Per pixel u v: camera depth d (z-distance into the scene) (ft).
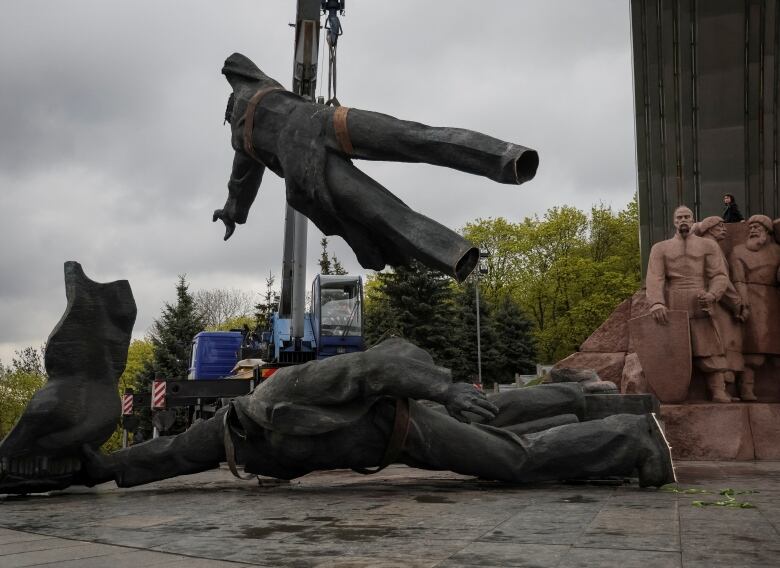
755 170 62.69
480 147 20.15
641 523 14.93
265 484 26.13
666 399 39.65
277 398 21.90
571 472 22.62
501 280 212.84
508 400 24.89
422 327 149.48
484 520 15.85
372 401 21.50
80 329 24.59
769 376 41.29
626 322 46.11
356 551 12.55
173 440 24.98
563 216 208.95
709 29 63.98
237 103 24.26
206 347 87.51
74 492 25.61
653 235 64.59
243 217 27.04
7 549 13.61
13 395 193.57
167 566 11.61
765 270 40.75
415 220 21.17
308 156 22.40
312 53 44.75
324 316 70.90
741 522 14.93
